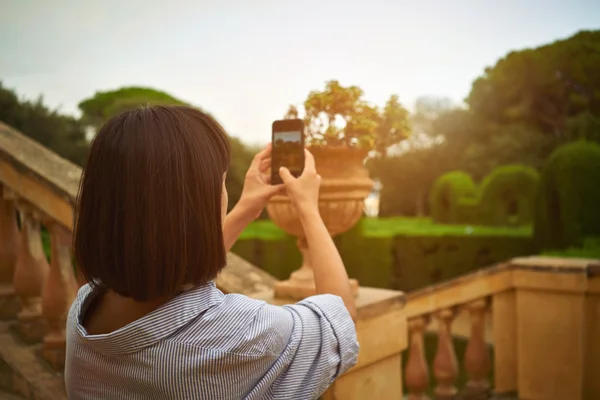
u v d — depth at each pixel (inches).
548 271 110.8
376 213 1412.4
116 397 28.5
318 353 30.8
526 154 1219.9
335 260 37.2
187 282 28.0
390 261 452.8
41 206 80.5
